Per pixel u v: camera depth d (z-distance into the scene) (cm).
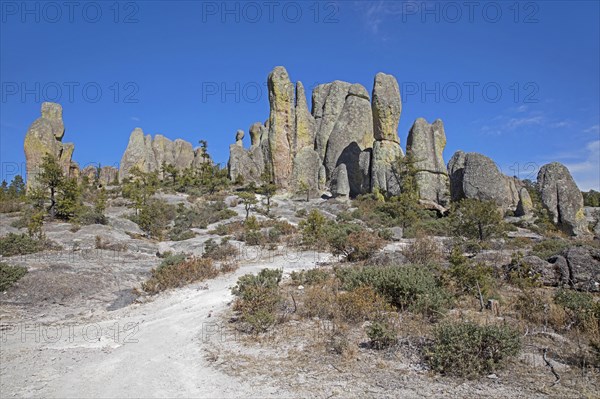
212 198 4403
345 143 5312
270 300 1061
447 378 651
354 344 816
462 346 675
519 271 1307
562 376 644
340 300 1016
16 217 3198
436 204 3788
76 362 809
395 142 4406
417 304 982
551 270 1297
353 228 2339
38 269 1515
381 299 1037
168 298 1350
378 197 4081
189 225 3177
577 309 933
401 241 2330
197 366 758
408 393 604
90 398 643
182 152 7706
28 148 3947
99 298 1348
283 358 770
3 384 706
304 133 5203
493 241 2191
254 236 2352
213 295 1341
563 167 3316
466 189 3731
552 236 2802
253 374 703
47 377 734
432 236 2442
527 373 660
